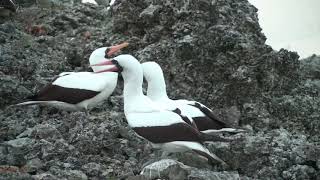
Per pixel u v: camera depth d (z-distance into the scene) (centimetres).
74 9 2261
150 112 1322
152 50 1798
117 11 1975
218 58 1742
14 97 1628
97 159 1339
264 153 1430
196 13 1833
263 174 1405
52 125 1463
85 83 1562
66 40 2053
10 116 1562
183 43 1758
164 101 1445
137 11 1944
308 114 1691
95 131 1405
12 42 1930
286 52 1788
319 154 1441
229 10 1903
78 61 1917
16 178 1161
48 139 1385
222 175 1277
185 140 1260
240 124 1650
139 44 1906
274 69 1752
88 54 1895
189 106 1416
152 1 1928
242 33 1852
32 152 1324
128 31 1959
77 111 1541
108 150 1398
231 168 1430
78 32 2095
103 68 1628
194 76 1748
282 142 1495
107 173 1278
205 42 1769
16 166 1271
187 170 1255
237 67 1730
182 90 1738
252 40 1808
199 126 1391
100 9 2339
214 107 1708
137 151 1418
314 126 1661
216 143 1440
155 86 1460
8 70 1736
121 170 1312
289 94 1770
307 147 1457
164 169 1230
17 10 2258
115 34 1973
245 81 1684
